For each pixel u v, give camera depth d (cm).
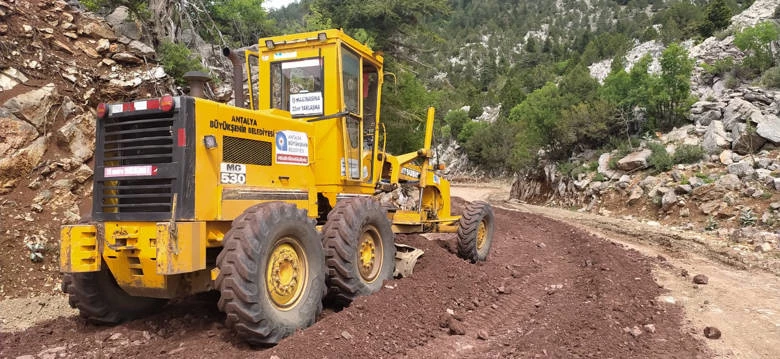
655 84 2239
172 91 1208
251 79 726
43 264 773
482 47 16138
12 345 510
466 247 940
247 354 470
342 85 666
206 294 684
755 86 2167
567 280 845
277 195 577
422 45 2538
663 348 525
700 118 2081
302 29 2220
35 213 836
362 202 637
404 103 2434
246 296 461
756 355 519
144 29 1348
